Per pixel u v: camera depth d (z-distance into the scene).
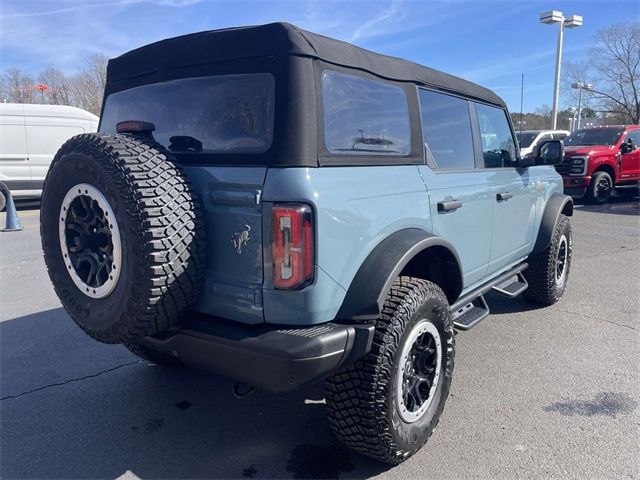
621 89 34.59
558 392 3.62
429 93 3.42
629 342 4.52
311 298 2.31
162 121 2.88
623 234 9.77
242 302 2.41
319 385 3.84
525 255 4.95
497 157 4.41
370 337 2.47
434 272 3.28
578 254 8.06
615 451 2.92
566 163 13.85
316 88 2.42
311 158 2.35
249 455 2.96
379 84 2.88
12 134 14.48
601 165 13.85
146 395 3.69
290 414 3.41
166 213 2.28
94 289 2.49
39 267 7.77
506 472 2.75
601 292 6.01
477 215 3.75
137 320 2.33
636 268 7.16
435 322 2.91
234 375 2.41
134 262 2.27
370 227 2.60
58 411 3.46
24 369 4.13
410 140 3.12
